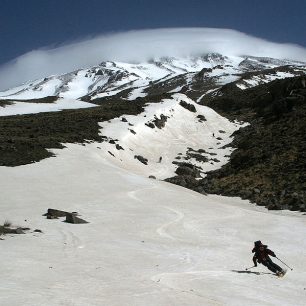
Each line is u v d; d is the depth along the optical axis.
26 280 14.17
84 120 83.00
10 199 35.22
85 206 34.31
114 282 15.11
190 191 47.12
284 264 22.17
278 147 64.75
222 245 25.78
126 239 25.17
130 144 73.62
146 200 38.19
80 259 18.89
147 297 13.48
